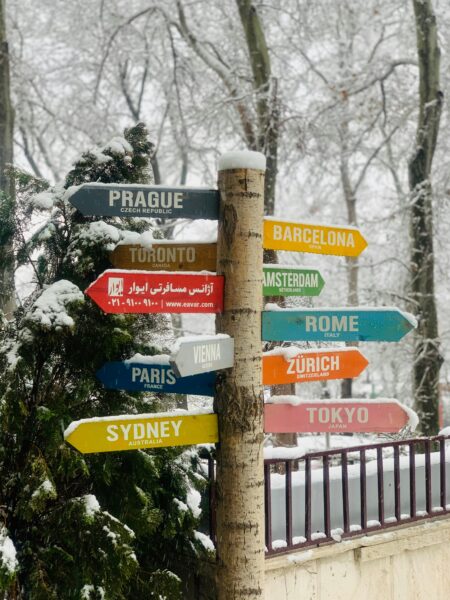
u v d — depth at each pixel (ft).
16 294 12.64
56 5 46.24
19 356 10.58
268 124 35.53
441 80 39.58
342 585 14.03
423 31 34.73
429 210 35.22
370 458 25.63
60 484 11.53
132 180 12.12
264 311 8.91
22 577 10.85
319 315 9.19
